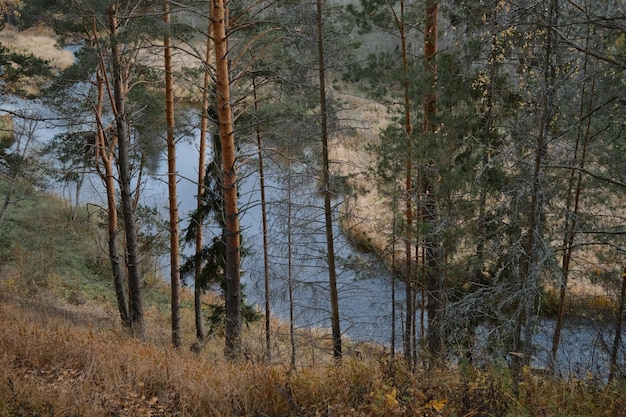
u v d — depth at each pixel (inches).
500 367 260.4
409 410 207.5
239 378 264.2
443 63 457.4
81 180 1011.9
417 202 487.2
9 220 957.2
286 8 504.1
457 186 432.5
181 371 274.8
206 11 543.8
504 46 415.2
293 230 621.9
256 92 629.6
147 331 661.9
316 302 636.7
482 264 468.1
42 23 539.5
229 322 506.3
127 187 606.2
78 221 1052.5
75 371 272.4
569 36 319.3
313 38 518.6
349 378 256.7
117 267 639.8
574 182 460.8
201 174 658.2
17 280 783.7
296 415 227.6
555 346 488.1
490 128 460.1
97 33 575.8
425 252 539.5
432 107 482.6
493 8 390.0
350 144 1066.7
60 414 218.8
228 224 497.7
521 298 355.3
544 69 342.6
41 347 290.7
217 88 469.7
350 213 576.4
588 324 593.6
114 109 577.3
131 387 260.5
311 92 563.5
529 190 336.8
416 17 495.8
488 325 484.7
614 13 277.7
